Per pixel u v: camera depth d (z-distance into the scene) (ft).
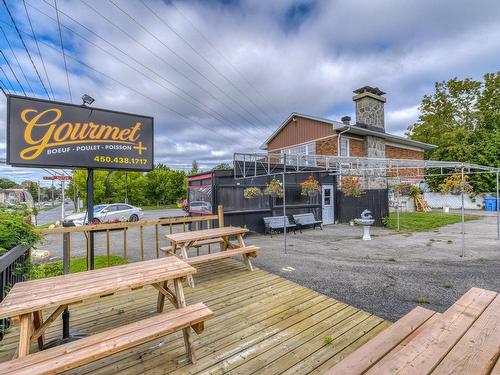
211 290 12.75
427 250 21.94
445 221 39.14
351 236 29.68
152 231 39.68
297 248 23.43
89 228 13.48
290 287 13.11
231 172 30.83
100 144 15.60
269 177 33.73
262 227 32.78
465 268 16.66
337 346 8.08
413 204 57.57
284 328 9.16
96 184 81.92
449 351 4.41
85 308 10.92
